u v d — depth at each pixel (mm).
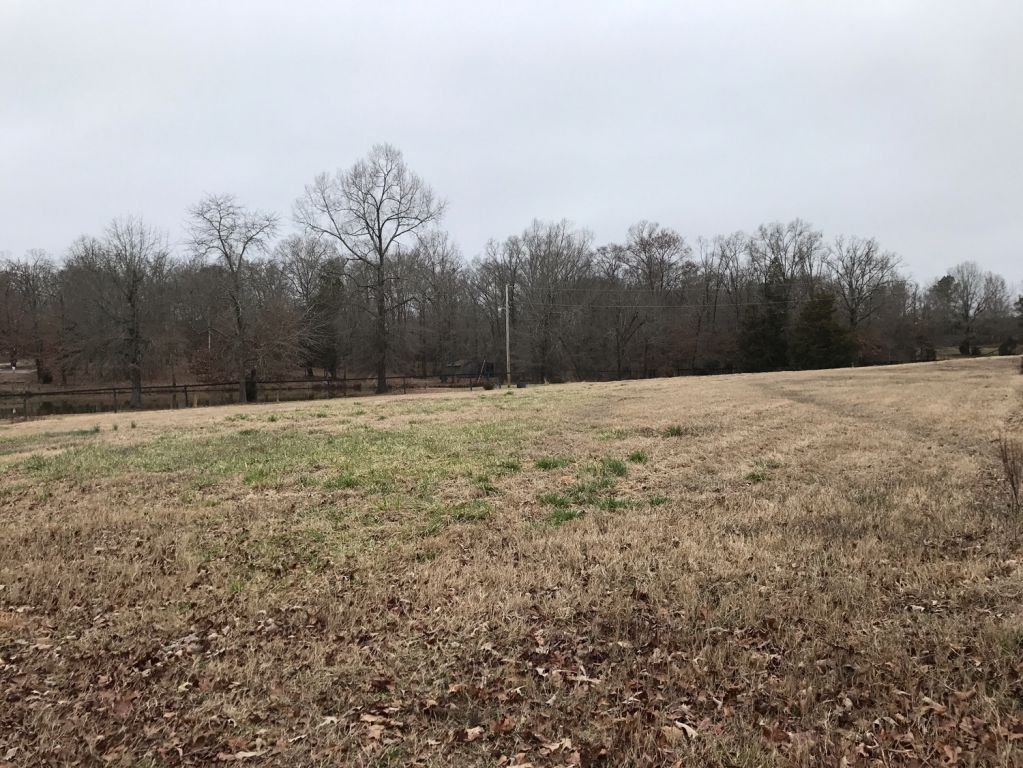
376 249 50719
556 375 64250
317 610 5371
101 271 44781
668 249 74375
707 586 5379
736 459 10984
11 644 5055
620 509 7996
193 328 49812
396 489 9320
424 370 67562
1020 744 3242
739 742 3434
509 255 68438
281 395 50938
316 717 3887
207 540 7332
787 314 65750
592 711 3799
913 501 7566
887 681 3863
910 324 75688
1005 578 5105
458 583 5730
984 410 16641
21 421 26891
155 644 4961
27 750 3697
